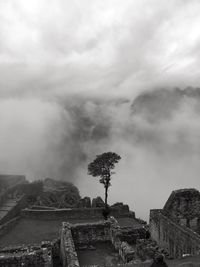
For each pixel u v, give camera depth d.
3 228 53.06
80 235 41.69
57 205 74.06
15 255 32.72
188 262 28.20
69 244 34.94
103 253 38.69
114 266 29.03
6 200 69.06
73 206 74.50
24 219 63.50
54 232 55.22
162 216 42.28
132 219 65.00
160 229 42.72
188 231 35.69
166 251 40.25
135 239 43.72
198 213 44.12
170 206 44.56
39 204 72.00
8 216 60.06
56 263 39.53
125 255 35.03
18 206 66.56
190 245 34.25
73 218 64.75
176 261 28.86
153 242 42.00
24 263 32.31
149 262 28.61
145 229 46.44
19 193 73.75
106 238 42.19
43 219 63.56
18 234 54.12
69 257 31.92
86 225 42.00
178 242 37.16
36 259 32.56
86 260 36.69
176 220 43.03
